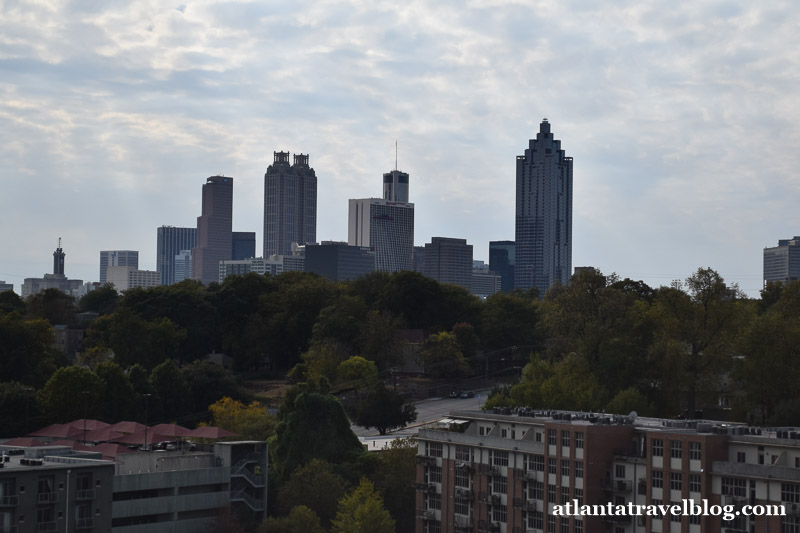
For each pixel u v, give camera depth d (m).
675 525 165.88
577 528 176.00
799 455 156.00
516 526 187.75
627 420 184.62
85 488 183.25
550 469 182.62
